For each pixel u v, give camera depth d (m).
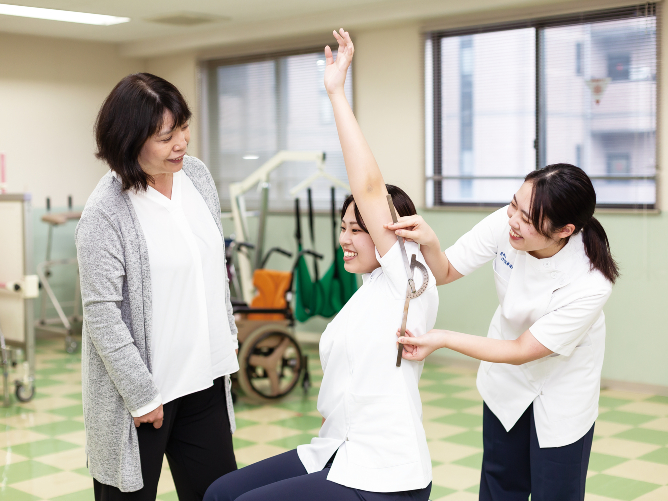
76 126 7.16
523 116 5.33
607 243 1.83
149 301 1.88
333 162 6.34
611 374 5.00
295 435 4.02
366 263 1.65
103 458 1.89
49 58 6.95
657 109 4.73
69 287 7.22
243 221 5.87
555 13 5.05
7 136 6.73
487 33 5.44
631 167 4.87
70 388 5.15
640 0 4.70
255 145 6.85
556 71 5.15
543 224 1.69
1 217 4.86
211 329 2.03
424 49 5.69
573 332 1.75
